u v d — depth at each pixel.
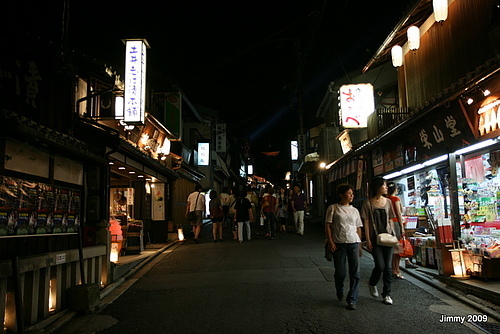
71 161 7.89
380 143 11.88
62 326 5.96
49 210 6.77
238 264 10.66
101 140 9.13
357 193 16.56
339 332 5.32
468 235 7.88
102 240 8.48
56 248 6.99
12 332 5.18
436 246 8.09
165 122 17.94
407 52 12.58
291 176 44.72
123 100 10.82
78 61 9.77
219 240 16.31
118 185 15.04
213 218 15.99
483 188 8.23
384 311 6.16
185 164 20.77
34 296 5.62
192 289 8.11
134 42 11.09
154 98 18.27
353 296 6.34
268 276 9.00
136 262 11.02
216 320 6.07
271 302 6.91
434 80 10.62
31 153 6.31
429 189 10.23
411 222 10.52
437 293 7.11
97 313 6.73
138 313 6.63
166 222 16.25
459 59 9.21
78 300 6.59
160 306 7.00
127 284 8.92
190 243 16.06
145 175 13.97
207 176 31.20
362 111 16.44
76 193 8.02
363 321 5.72
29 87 6.76
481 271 7.07
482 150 7.80
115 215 12.39
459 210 8.48
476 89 6.98
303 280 8.48
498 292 6.17
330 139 23.70
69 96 8.11
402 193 12.18
